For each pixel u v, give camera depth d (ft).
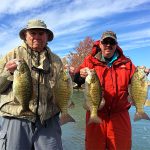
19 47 4.81
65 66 4.79
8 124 4.67
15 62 4.45
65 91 4.74
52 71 4.83
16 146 4.62
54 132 4.78
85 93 5.08
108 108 5.32
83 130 9.82
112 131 5.32
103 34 5.35
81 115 12.42
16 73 4.44
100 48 5.48
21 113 4.58
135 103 5.12
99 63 5.41
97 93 5.08
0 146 4.66
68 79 4.74
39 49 4.79
